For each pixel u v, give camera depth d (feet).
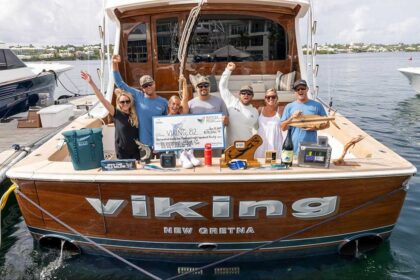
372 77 79.97
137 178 10.25
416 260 12.86
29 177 10.75
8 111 34.58
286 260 11.86
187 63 17.53
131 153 12.34
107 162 10.64
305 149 10.50
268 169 10.47
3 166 19.56
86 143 10.61
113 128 16.92
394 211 11.42
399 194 11.13
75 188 10.78
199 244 11.27
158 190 10.49
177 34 17.25
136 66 17.78
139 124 12.42
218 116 11.13
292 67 17.93
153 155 12.39
